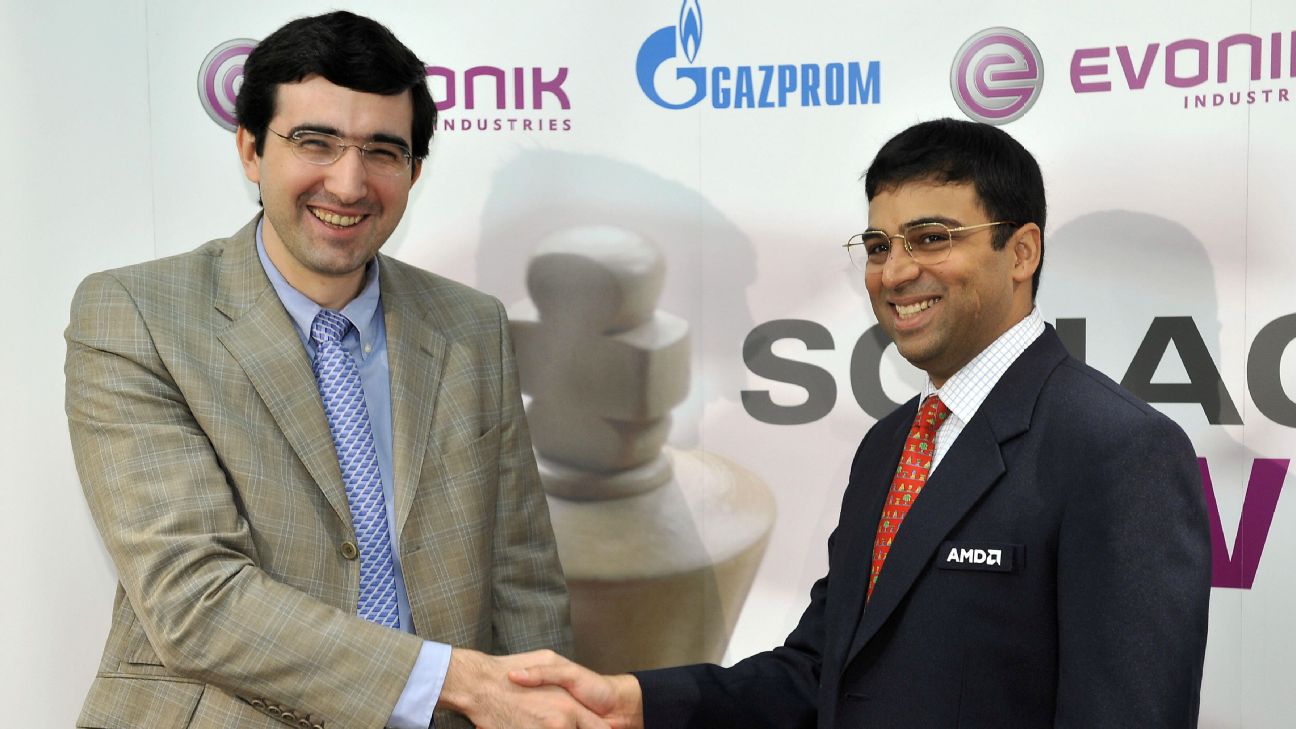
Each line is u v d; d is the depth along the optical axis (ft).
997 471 4.92
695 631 8.61
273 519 5.76
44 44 8.33
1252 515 8.04
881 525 5.49
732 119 8.34
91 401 5.78
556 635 6.79
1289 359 7.95
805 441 8.45
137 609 5.62
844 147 8.27
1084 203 8.09
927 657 4.94
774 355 8.43
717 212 8.39
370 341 6.39
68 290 8.41
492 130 8.46
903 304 5.22
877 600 5.11
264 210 6.24
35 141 8.36
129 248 8.46
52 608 8.45
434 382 6.40
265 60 5.84
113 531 5.66
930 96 8.18
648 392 8.51
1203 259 8.00
